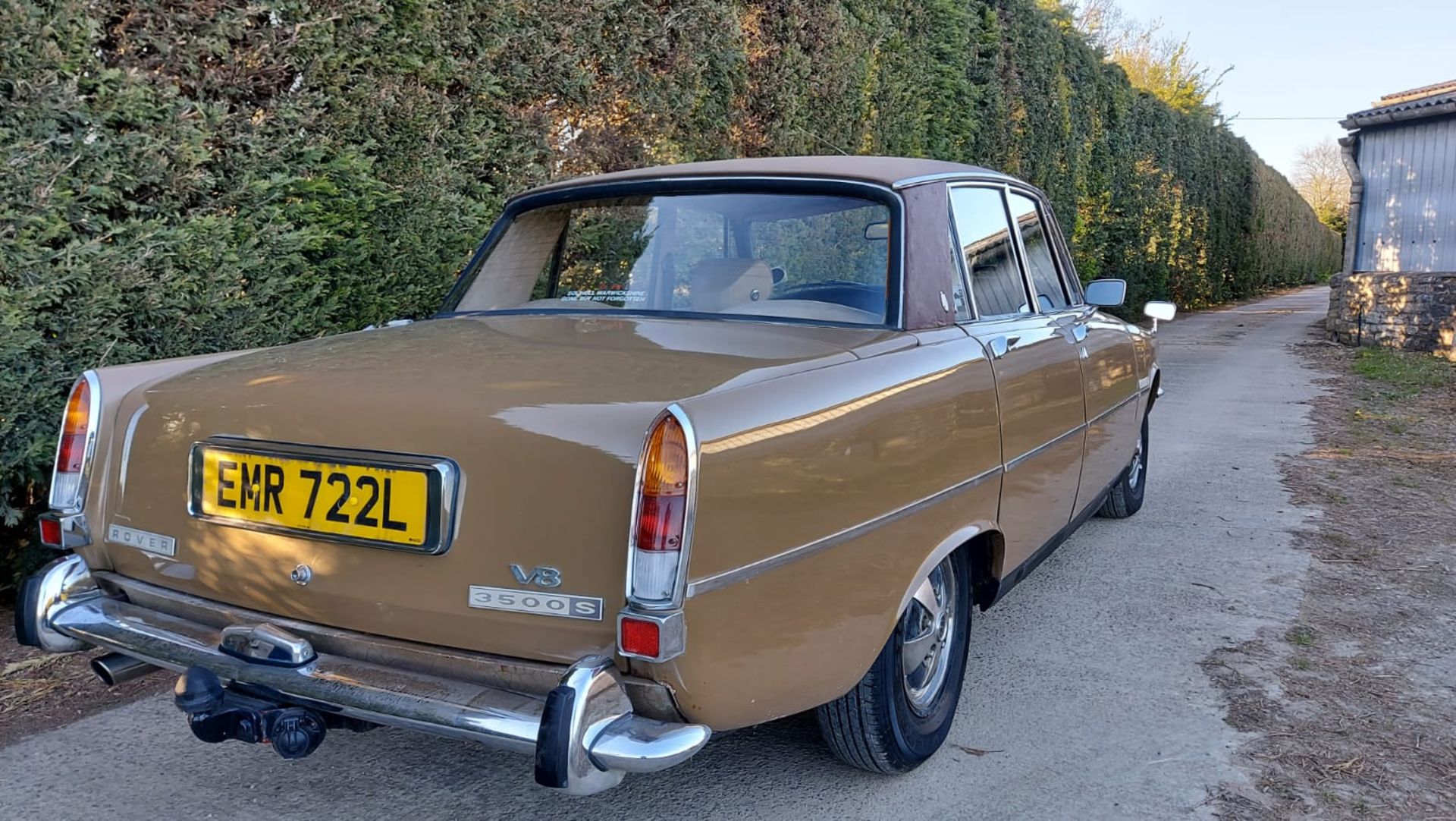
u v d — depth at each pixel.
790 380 2.18
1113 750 2.98
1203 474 6.84
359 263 4.95
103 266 3.70
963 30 11.80
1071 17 17.42
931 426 2.56
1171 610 4.18
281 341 4.54
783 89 8.09
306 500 2.16
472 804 2.67
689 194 3.13
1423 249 16.22
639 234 3.15
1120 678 3.50
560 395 2.07
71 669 3.51
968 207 3.30
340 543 2.12
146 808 2.63
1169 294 24.72
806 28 8.54
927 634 2.82
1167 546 5.14
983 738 3.06
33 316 3.50
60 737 3.03
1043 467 3.39
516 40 5.69
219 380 2.41
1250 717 3.18
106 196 3.74
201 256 4.05
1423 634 3.90
